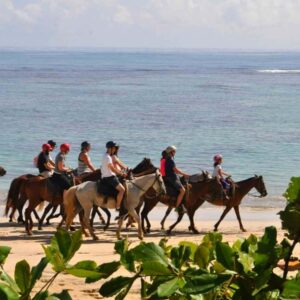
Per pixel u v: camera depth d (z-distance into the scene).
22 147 44.88
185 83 126.81
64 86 114.00
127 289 3.29
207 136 51.75
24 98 87.81
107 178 19.00
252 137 51.34
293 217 3.31
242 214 26.83
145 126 58.31
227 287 3.18
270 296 3.14
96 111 71.44
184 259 3.34
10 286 3.12
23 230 21.52
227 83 128.88
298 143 48.19
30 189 20.61
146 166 21.72
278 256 3.19
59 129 55.41
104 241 19.00
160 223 23.95
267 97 94.38
